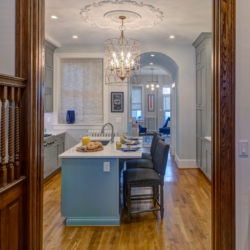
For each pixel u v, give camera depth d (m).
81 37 4.78
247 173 1.72
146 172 3.21
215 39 1.75
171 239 2.60
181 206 3.48
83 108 5.64
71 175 2.94
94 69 5.58
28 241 1.71
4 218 1.51
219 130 1.72
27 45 1.69
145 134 10.49
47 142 4.60
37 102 1.74
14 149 1.67
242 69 1.71
